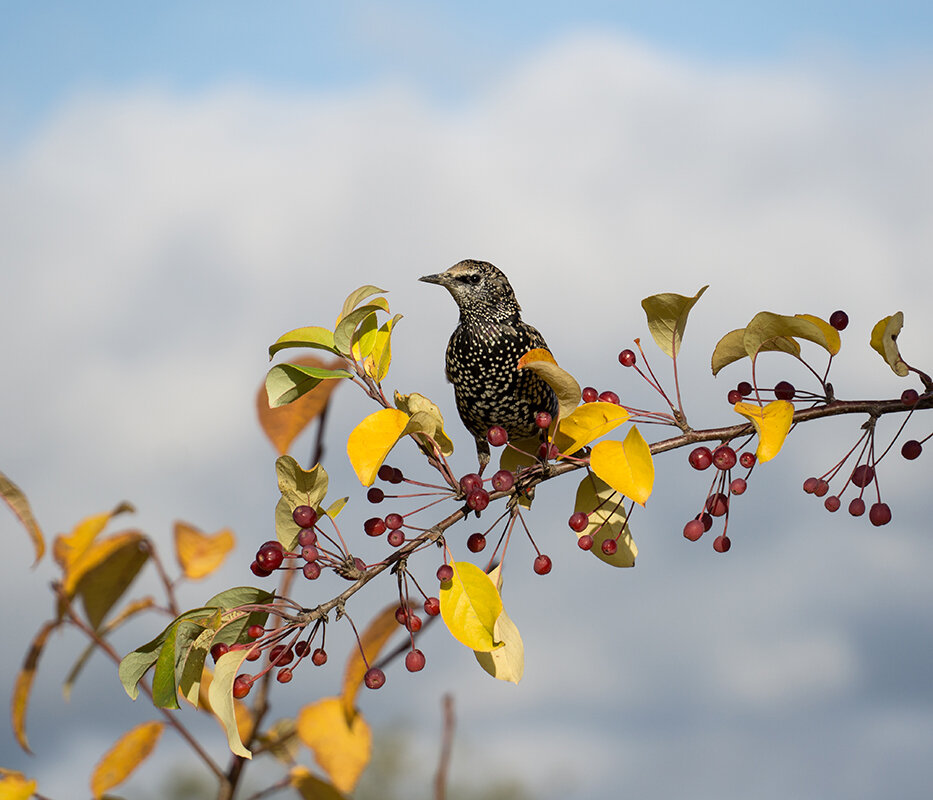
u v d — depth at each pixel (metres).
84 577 5.55
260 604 5.45
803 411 5.52
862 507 5.52
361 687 5.51
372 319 5.55
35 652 5.52
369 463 5.48
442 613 5.48
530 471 5.54
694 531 5.51
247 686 5.45
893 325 5.51
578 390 5.53
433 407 5.51
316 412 5.59
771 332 5.51
